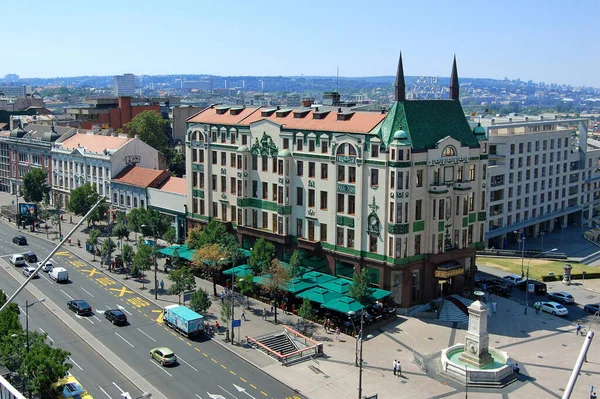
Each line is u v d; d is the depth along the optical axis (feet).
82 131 615.57
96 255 418.72
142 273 377.71
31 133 639.35
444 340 278.67
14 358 214.28
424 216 312.71
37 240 466.70
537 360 260.01
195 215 424.05
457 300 320.91
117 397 220.43
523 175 531.50
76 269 386.11
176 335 281.74
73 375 236.84
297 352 257.14
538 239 553.64
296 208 353.51
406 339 279.28
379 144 305.32
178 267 359.25
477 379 237.25
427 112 320.70
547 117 634.84
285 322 298.97
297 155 348.18
